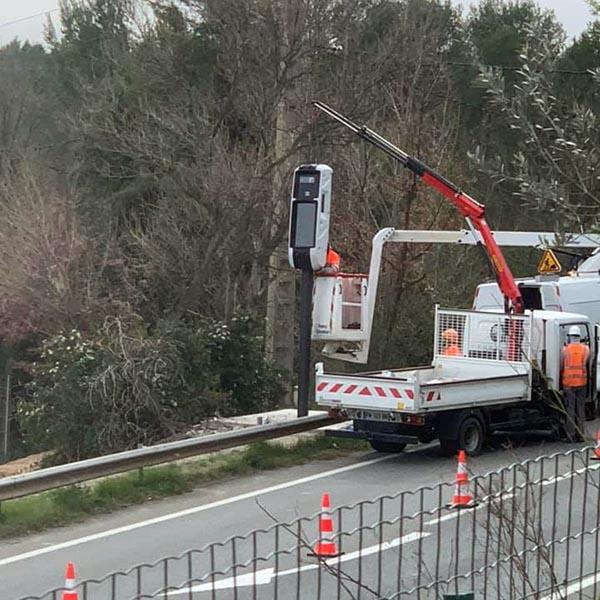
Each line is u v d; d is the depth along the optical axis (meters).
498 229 27.83
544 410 17.91
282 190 25.83
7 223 27.75
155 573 10.36
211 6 25.78
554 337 17.58
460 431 16.58
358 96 25.72
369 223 26.80
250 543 11.50
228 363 24.00
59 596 9.53
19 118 42.50
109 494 13.89
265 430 16.94
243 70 26.11
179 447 15.12
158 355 21.75
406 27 26.31
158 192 31.86
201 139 26.23
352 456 17.17
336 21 25.61
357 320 18.38
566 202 5.22
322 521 8.62
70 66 42.50
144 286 27.70
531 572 7.99
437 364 18.28
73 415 21.61
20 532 12.37
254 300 28.81
